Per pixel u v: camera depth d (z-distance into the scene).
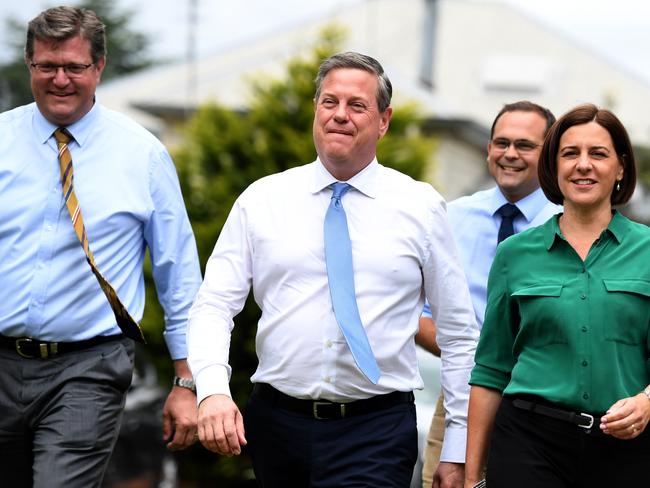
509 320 6.60
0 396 7.31
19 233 7.32
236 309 6.82
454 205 8.33
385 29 49.25
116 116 7.64
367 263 6.66
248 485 18.50
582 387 6.16
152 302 18.34
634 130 59.25
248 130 19.95
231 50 46.41
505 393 6.41
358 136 6.63
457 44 59.97
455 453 6.95
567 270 6.35
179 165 19.92
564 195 6.41
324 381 6.58
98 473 7.31
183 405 7.77
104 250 7.39
